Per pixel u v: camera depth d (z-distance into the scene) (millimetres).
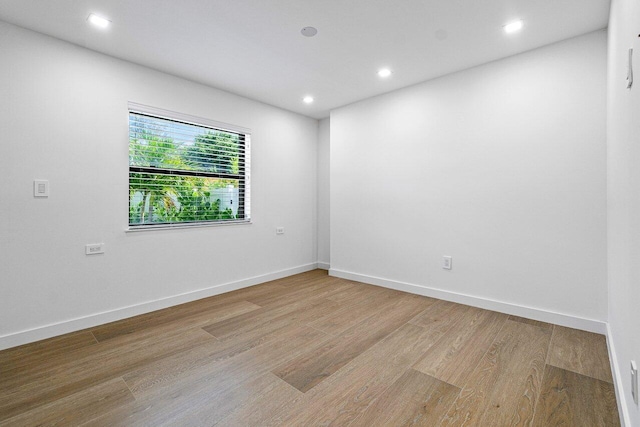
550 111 2537
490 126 2852
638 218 1123
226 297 3348
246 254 3773
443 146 3168
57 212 2393
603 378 1774
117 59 2713
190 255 3230
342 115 4102
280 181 4184
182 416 1484
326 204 4688
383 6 2039
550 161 2543
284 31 2330
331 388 1708
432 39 2457
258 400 1604
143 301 2877
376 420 1455
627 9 1329
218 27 2271
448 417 1472
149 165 2980
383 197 3703
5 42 2170
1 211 2160
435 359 2012
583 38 2385
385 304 3094
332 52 2662
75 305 2482
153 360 2014
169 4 1994
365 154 3865
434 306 3012
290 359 2025
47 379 1797
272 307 3025
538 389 1682
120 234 2730
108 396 1639
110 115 2666
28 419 1465
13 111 2201
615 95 1763
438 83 3193
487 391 1671
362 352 2113
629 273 1318
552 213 2543
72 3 1969
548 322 2568
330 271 4324
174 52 2633
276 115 4117
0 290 2158
